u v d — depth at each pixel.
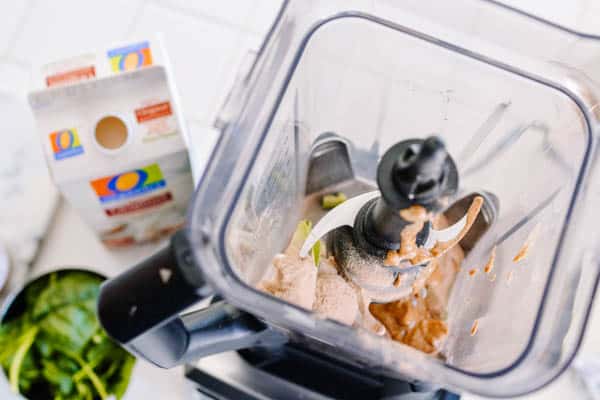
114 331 0.31
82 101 0.45
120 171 0.47
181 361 0.37
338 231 0.39
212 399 0.53
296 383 0.45
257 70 0.35
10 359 0.57
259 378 0.46
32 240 0.62
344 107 0.42
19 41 0.69
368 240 0.37
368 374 0.43
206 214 0.31
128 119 0.46
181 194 0.54
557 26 0.39
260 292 0.31
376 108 0.42
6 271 0.59
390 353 0.32
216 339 0.37
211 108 0.67
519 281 0.37
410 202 0.30
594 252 0.35
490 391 0.31
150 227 0.59
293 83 0.36
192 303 0.30
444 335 0.39
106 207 0.52
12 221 0.63
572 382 0.58
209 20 0.70
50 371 0.57
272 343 0.42
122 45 0.46
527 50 0.39
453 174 0.31
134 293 0.30
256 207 0.36
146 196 0.52
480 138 0.42
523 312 0.35
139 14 0.70
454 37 0.39
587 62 0.39
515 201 0.40
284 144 0.38
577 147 0.38
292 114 0.38
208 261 0.30
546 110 0.39
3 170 0.64
